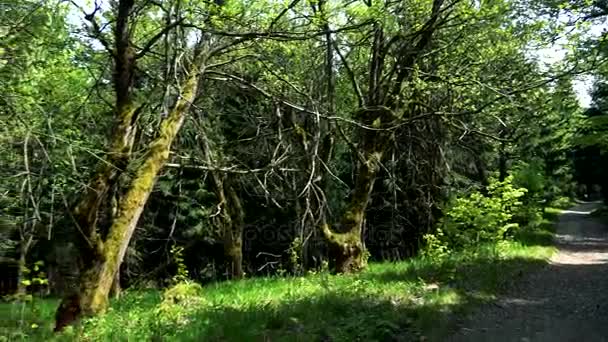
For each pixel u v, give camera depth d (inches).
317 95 687.1
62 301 421.1
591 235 1382.9
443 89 721.6
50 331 402.0
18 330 392.5
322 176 711.1
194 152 673.0
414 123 774.5
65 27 426.3
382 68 697.6
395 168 872.3
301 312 383.6
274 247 1077.8
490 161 1114.1
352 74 681.6
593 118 781.3
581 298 495.5
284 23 528.1
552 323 394.0
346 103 796.6
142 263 991.6
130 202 439.5
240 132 784.3
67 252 990.4
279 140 637.3
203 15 488.4
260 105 716.7
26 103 418.0
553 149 1439.5
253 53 609.3
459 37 676.7
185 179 926.4
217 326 342.0
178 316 388.8
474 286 512.7
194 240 1003.9
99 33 445.4
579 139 801.6
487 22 637.9
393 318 360.8
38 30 400.2
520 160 1359.5
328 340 324.5
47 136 359.3
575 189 3292.3
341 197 906.1
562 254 951.6
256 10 489.4
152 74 546.9
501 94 616.4
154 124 507.8
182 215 981.2
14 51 402.0
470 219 783.1
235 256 829.2
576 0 621.3
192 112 619.8
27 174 350.3
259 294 516.7
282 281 609.3
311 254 854.5
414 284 519.2
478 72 714.2
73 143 367.9
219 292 553.0
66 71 525.3
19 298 407.8
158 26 569.9
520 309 443.2
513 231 994.1
